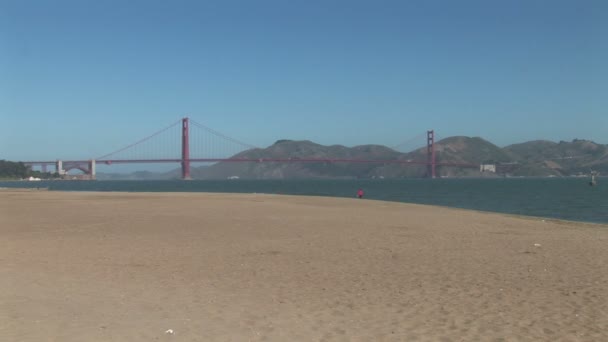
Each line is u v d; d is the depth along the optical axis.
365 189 81.38
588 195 52.56
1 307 6.75
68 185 124.75
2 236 14.59
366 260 10.64
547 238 14.38
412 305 7.09
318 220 19.36
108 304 7.03
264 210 24.19
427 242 13.37
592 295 7.63
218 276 9.02
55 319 6.25
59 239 13.92
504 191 66.50
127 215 21.47
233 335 5.75
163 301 7.24
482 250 12.01
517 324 6.21
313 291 7.91
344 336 5.75
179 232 15.54
